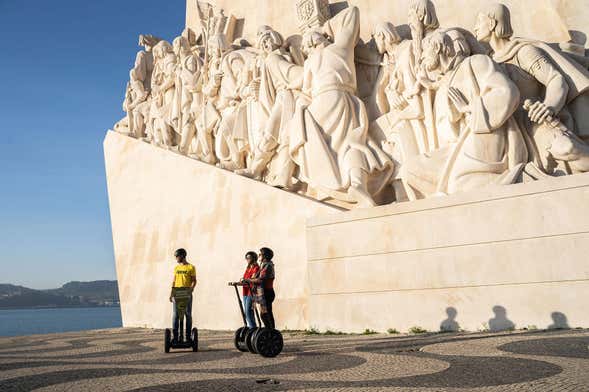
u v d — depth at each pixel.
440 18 10.47
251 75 13.01
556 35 9.08
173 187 14.11
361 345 6.61
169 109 16.19
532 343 5.69
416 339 6.95
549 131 8.10
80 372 5.08
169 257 13.78
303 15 12.29
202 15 16.33
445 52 9.18
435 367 4.58
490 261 7.57
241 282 6.02
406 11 11.12
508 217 7.50
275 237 10.76
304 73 11.20
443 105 9.12
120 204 16.14
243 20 15.09
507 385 3.70
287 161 11.26
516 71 8.73
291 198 10.57
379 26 10.73
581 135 8.24
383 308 8.53
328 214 9.67
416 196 9.39
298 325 9.96
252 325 6.21
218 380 4.32
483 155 8.38
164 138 15.93
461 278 7.80
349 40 11.00
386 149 10.34
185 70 15.34
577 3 8.91
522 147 8.33
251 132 12.58
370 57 11.20
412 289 8.27
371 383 3.97
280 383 4.11
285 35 13.59
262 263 6.10
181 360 5.86
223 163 12.95
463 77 8.92
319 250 9.50
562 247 7.02
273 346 5.79
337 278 9.17
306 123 10.67
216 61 14.28
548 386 3.60
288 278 10.31
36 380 4.64
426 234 8.23
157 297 13.98
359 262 8.93
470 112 8.62
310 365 5.04
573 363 4.42
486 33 9.10
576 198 6.99
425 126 9.69
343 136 10.37
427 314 8.06
